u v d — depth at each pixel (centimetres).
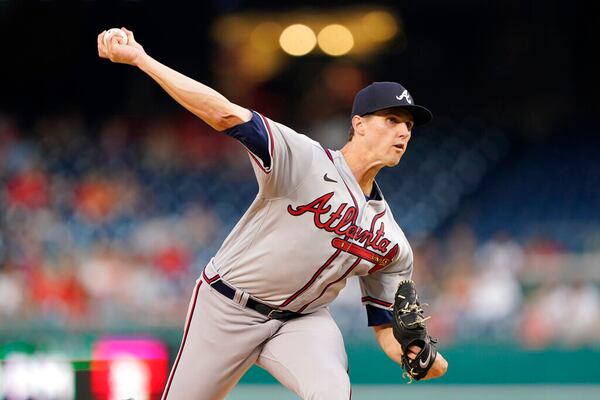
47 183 5372
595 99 6838
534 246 4838
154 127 6425
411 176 6262
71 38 6744
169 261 4562
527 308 4034
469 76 7119
